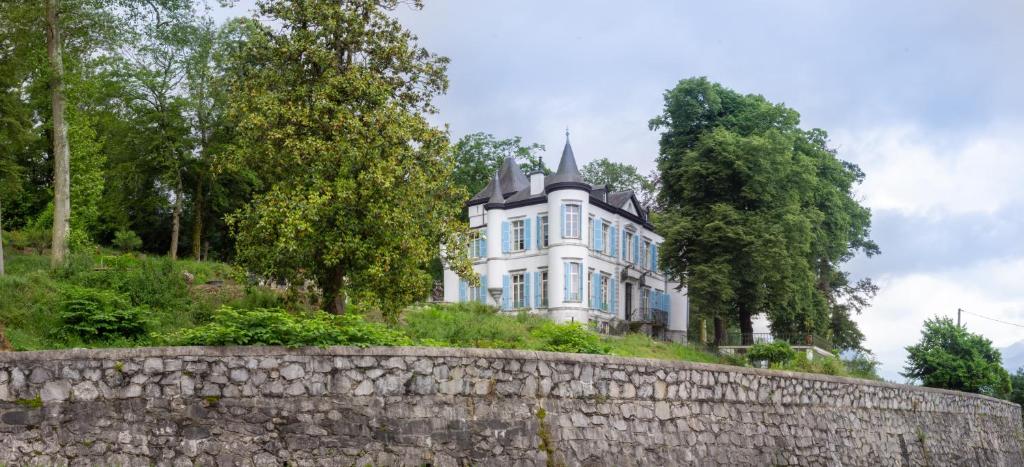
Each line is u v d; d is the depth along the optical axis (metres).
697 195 48.50
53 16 28.61
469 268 25.61
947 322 44.62
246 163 25.20
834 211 53.94
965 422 29.20
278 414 12.54
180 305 23.53
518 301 51.78
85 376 11.62
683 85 51.84
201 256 46.94
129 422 11.72
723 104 53.34
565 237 49.38
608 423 15.56
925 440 25.50
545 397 14.83
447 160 26.05
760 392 19.11
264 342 13.09
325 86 24.22
